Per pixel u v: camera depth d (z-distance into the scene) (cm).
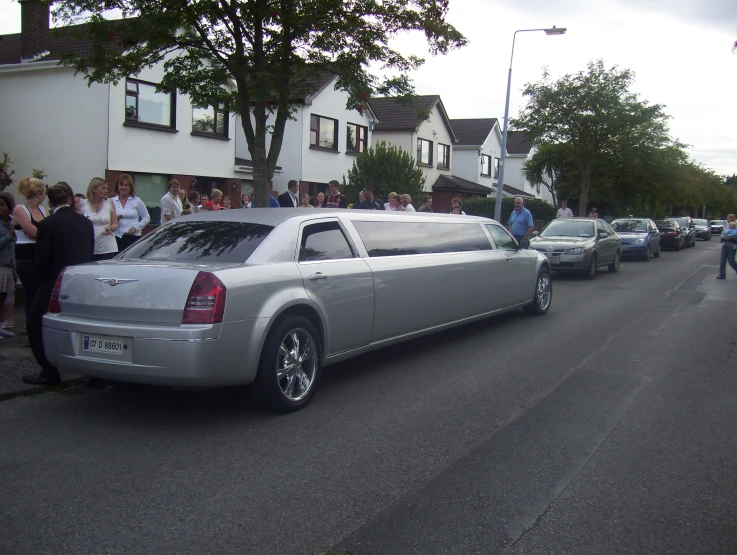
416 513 373
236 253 554
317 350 581
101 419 536
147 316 498
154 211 2070
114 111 1902
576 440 493
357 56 1073
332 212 654
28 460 449
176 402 582
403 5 1057
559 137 2936
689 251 3244
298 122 2733
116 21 1020
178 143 2116
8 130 2038
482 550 333
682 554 333
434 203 3912
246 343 511
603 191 3266
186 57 1112
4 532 348
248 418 539
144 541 340
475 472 432
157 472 429
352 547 335
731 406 582
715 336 903
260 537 345
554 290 1433
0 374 635
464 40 1090
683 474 433
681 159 3769
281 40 1048
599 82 2784
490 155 4762
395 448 475
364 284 637
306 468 438
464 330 934
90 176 1925
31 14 2091
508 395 611
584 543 342
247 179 2412
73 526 356
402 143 3591
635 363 741
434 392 620
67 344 523
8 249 789
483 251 877
